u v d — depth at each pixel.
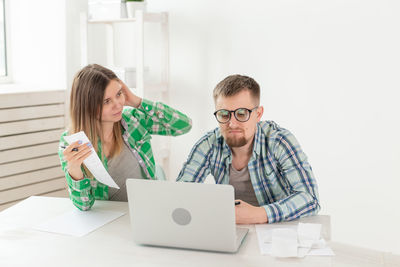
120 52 3.76
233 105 1.79
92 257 1.47
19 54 3.79
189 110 3.52
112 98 1.94
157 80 3.62
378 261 1.45
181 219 1.49
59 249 1.54
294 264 1.40
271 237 1.57
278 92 3.17
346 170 3.01
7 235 1.66
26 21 3.71
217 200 1.43
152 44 3.61
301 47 3.06
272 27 3.14
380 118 2.88
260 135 1.91
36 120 3.30
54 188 3.48
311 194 1.80
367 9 2.84
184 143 3.58
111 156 2.13
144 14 3.25
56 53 3.58
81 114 1.95
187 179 1.99
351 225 3.03
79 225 1.74
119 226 1.74
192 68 3.47
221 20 3.31
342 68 2.95
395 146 2.85
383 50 2.82
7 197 3.17
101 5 3.39
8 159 3.15
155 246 1.56
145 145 2.21
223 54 3.33
